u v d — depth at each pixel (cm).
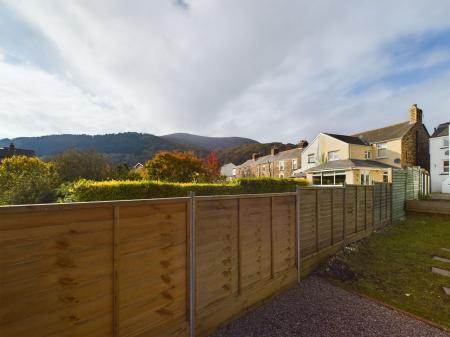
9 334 178
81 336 217
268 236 448
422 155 2684
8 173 1052
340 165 2328
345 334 343
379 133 2880
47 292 198
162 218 284
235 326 360
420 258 663
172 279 293
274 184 1423
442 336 343
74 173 1775
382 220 1010
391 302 441
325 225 641
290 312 400
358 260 647
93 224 226
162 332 280
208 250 337
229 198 370
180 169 1892
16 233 183
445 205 1173
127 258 251
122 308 246
